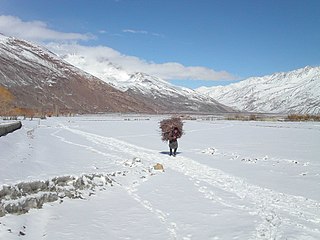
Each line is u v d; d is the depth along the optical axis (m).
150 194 14.56
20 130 41.31
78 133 46.47
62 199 12.61
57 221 10.56
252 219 11.23
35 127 53.66
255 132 54.16
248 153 28.95
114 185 15.66
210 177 18.41
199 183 16.78
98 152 26.48
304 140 40.94
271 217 11.44
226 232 10.06
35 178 13.41
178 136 26.89
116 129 56.88
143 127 62.88
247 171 20.30
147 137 43.03
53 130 49.84
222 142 38.72
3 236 8.56
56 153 23.91
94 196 13.77
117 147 31.56
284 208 12.56
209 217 11.51
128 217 11.46
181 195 14.38
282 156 27.12
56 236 9.41
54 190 13.05
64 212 11.45
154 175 18.80
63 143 32.19
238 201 13.46
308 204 13.10
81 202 12.79
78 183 14.16
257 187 15.98
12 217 9.96
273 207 12.69
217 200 13.69
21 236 8.96
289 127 67.06
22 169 15.31
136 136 44.28
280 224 10.72
